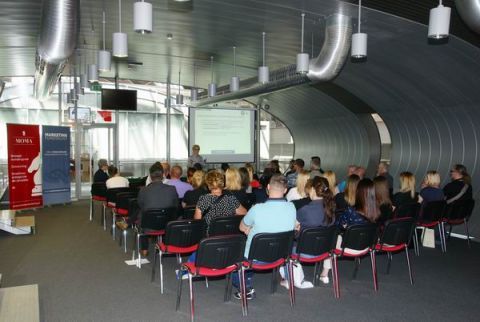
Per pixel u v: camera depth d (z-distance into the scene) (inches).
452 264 230.1
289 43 330.6
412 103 394.6
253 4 247.3
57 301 172.1
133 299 175.0
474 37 250.2
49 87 433.1
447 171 387.5
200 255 147.4
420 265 227.5
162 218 205.3
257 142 639.8
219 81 570.6
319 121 602.9
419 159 426.9
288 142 864.3
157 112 736.3
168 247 178.7
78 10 208.1
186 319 155.6
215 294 181.9
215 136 484.4
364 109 494.3
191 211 221.1
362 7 227.6
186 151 761.0
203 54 403.2
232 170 212.8
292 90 541.6
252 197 267.9
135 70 509.4
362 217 192.4
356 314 161.5
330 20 247.4
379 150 528.4
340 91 462.9
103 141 566.6
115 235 294.8
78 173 499.8
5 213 321.7
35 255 241.8
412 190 250.4
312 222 185.9
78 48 386.6
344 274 210.7
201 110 478.6
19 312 127.3
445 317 159.3
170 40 354.6
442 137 395.2
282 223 162.4
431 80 335.3
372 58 327.9
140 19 168.7
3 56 418.3
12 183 375.2
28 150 388.8
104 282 195.8
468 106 345.7
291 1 232.7
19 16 281.3
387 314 161.6
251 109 500.1
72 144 566.9
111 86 685.9
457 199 263.9
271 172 321.4
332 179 241.4
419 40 270.5
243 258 157.2
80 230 312.7
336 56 251.9
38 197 402.0
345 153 577.0
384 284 196.2
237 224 185.2
